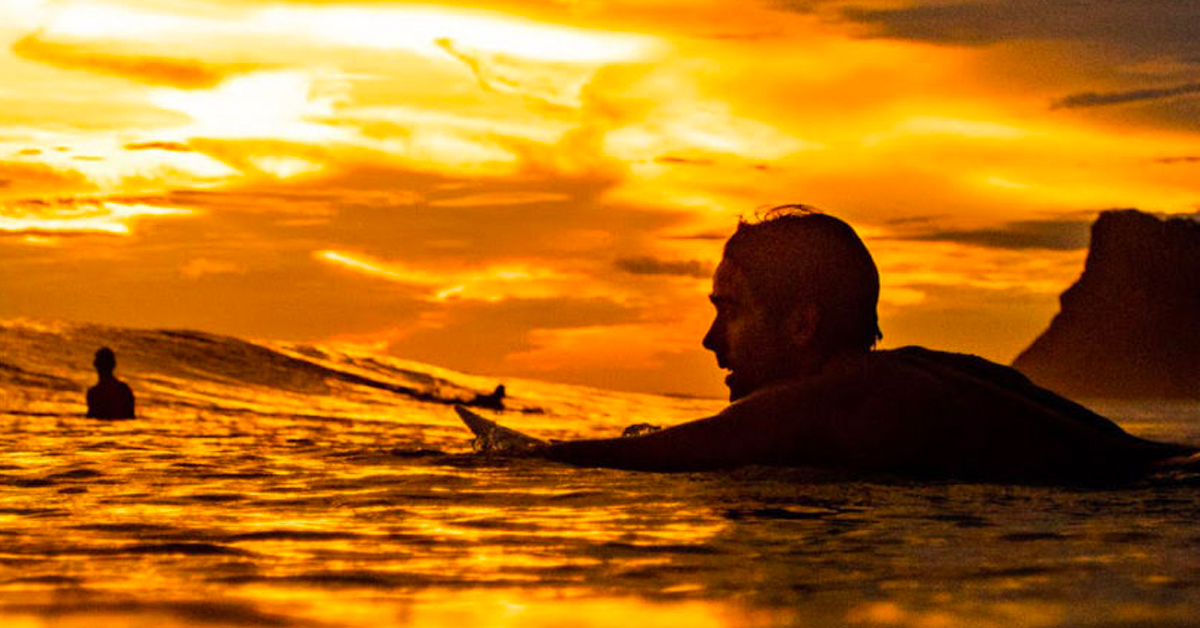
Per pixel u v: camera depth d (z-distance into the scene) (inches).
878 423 207.0
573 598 101.7
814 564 118.8
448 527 149.9
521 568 117.5
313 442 335.6
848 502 171.8
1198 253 3619.6
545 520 155.6
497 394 1163.3
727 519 156.0
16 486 199.6
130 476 217.0
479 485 195.9
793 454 210.4
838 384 213.5
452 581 110.7
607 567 118.3
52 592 105.0
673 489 188.2
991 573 111.0
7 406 759.1
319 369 1122.7
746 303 232.5
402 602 99.8
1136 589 101.4
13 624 91.2
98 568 119.6
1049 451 203.2
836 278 227.9
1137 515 156.5
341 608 97.4
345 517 159.9
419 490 189.8
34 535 143.1
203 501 179.0
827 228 232.8
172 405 851.4
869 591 102.0
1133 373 3538.4
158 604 98.7
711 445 215.2
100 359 653.3
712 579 110.1
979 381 212.7
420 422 741.9
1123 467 201.3
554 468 221.1
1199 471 194.2
